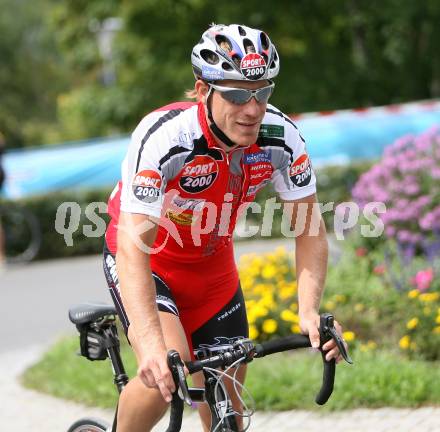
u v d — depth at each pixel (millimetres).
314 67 66500
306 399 16547
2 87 133125
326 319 9672
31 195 41344
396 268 23078
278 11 65125
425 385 16328
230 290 11688
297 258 10922
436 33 65438
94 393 18719
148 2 67875
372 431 14875
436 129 26094
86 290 32094
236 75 9477
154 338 9289
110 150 46938
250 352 9570
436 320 18328
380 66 69938
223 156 10344
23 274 37469
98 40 76625
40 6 141875
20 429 17484
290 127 10719
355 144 44750
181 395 8844
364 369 17188
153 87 72000
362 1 64062
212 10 67750
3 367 22656
